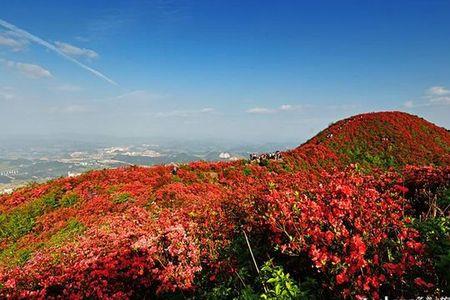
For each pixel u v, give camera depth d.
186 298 9.02
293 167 37.09
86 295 10.32
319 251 6.96
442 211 9.42
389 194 9.73
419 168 14.86
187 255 9.69
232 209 12.00
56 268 12.61
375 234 7.12
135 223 15.48
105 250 12.84
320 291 6.86
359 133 49.22
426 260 6.51
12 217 25.03
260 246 9.66
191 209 14.38
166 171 31.98
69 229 20.95
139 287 10.41
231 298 8.27
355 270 6.26
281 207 8.52
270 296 6.89
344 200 8.15
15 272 13.02
